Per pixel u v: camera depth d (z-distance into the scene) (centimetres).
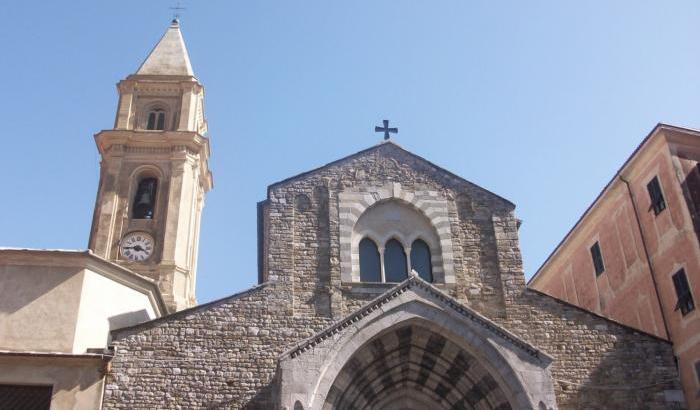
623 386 2441
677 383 2450
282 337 2453
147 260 4388
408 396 2536
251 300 2508
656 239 2981
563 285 3872
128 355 2342
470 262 2697
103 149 4916
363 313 2311
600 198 3394
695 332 2698
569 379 2448
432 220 2767
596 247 3500
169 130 4994
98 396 2262
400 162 2889
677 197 2838
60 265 2598
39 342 2438
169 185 4694
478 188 2859
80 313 2522
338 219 2720
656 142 2984
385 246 2739
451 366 2420
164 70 5416
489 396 2316
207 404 2305
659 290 2945
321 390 2152
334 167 2842
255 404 2323
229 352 2402
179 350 2380
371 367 2412
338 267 2617
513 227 2783
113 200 4575
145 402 2278
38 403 2270
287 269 2589
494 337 2302
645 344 2519
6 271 2548
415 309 2344
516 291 2633
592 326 2553
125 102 5138
